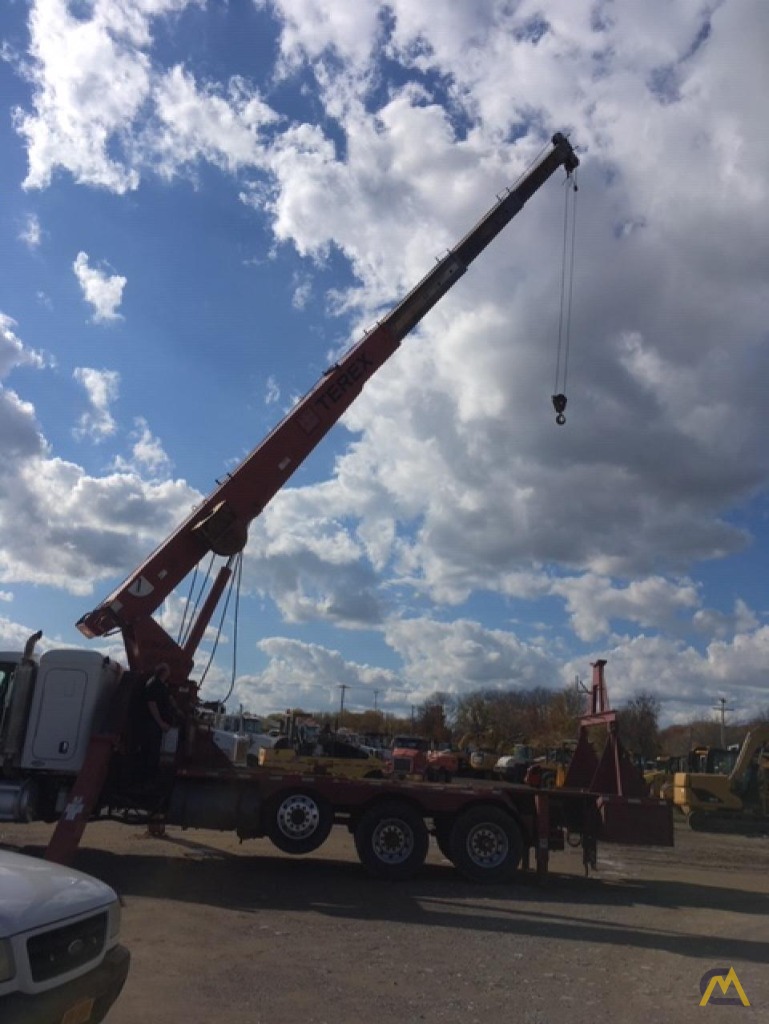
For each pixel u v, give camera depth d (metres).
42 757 13.01
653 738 59.50
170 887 11.66
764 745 31.08
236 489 15.80
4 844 14.86
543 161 18.41
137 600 15.00
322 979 7.68
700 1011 7.24
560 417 18.83
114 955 5.15
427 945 9.22
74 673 13.24
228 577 15.70
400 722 130.62
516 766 38.81
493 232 17.89
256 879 12.74
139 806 13.59
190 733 14.17
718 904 13.09
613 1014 7.07
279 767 14.83
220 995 7.01
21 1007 4.26
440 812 13.48
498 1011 7.02
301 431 16.31
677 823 32.41
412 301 17.31
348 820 13.67
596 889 13.84
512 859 13.38
